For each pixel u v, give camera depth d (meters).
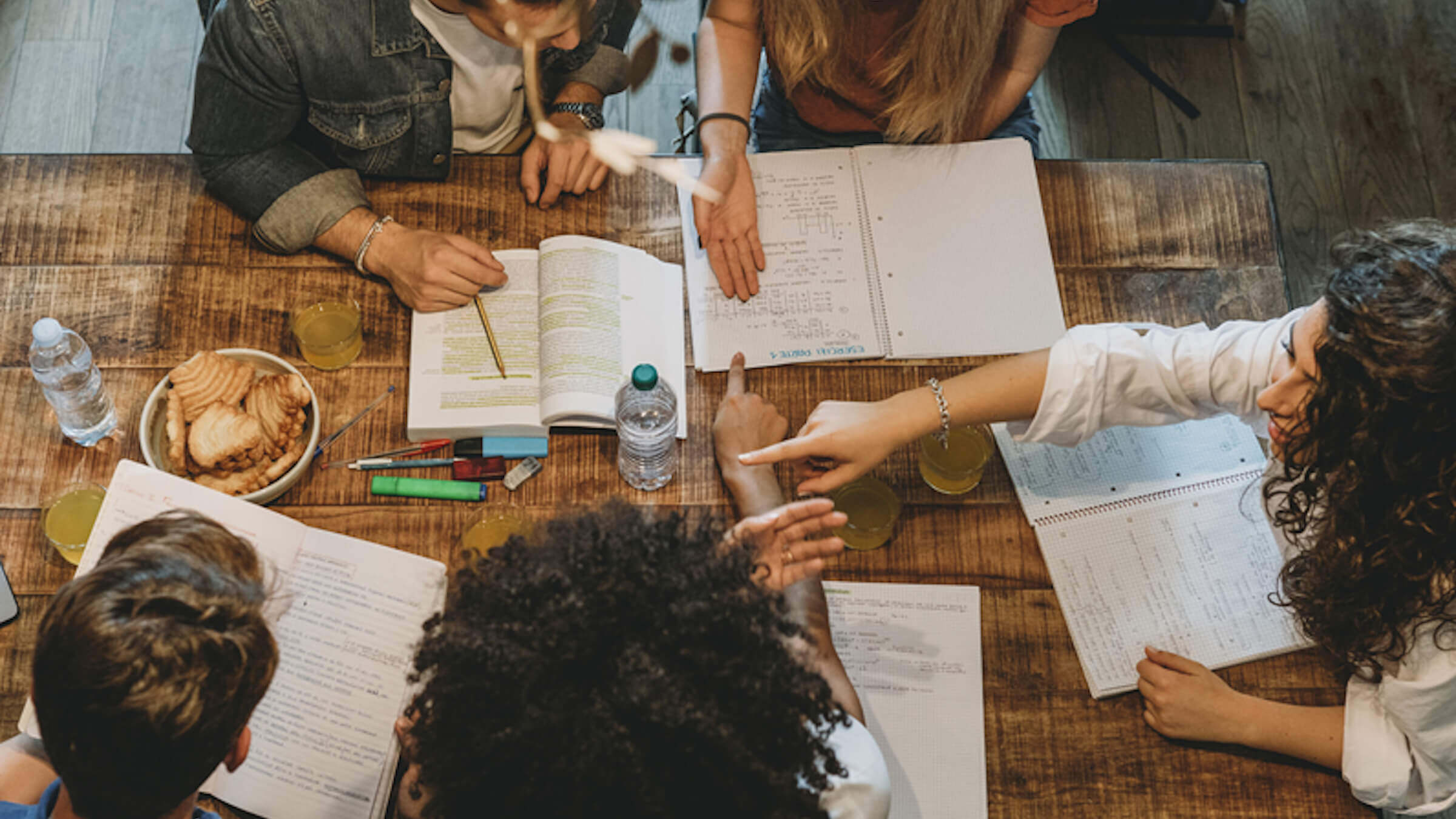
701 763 0.83
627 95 2.73
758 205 1.66
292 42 1.49
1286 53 2.90
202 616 0.92
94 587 0.91
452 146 1.70
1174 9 2.88
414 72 1.58
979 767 1.32
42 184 1.58
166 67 2.70
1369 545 1.20
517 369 1.50
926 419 1.43
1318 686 1.38
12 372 1.48
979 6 1.55
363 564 1.36
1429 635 1.23
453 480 1.45
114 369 1.49
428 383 1.49
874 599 1.41
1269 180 1.68
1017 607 1.41
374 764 1.28
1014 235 1.64
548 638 0.84
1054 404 1.42
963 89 1.66
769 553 1.29
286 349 1.53
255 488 1.40
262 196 1.54
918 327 1.57
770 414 1.48
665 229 1.64
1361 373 1.12
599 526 0.94
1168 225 1.65
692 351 1.55
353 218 1.55
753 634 0.88
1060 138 2.78
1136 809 1.31
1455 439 1.10
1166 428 1.52
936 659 1.38
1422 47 2.91
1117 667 1.38
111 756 0.91
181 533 1.03
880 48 1.77
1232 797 1.32
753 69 1.78
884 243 1.63
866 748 1.12
